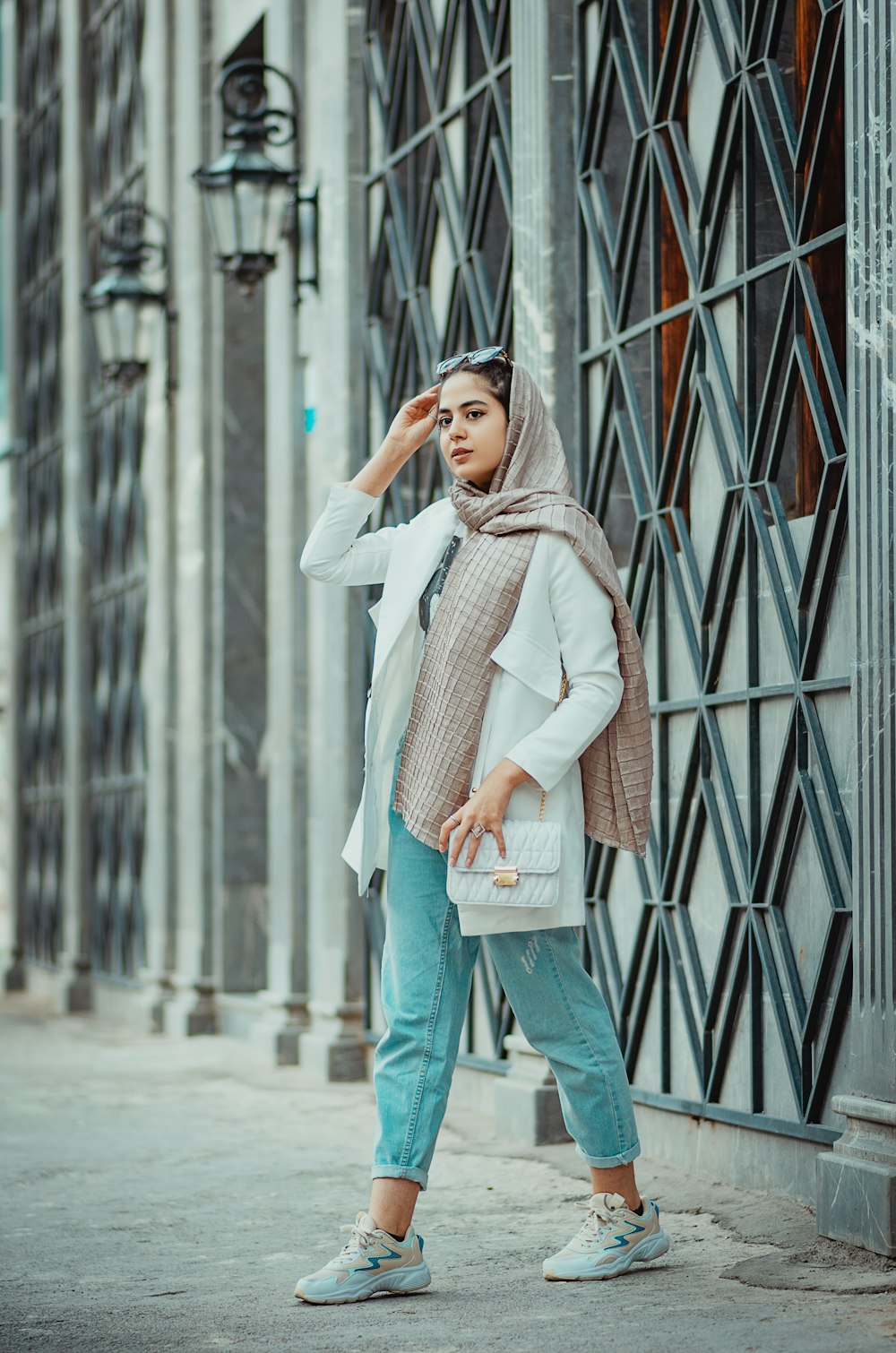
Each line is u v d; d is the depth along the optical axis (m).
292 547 8.16
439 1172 4.98
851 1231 3.70
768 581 4.46
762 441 4.49
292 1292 3.54
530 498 3.38
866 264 3.79
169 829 10.09
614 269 5.36
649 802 3.41
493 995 6.12
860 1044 3.76
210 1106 6.73
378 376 7.32
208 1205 4.61
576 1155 5.18
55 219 14.03
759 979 4.51
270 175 7.69
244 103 9.23
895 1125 3.60
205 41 9.62
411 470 7.00
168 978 10.05
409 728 3.46
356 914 7.54
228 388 9.47
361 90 7.54
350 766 7.43
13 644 15.04
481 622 3.35
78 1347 3.13
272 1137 5.86
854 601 3.81
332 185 7.59
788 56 4.46
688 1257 3.69
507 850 3.27
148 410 10.43
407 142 7.10
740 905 4.59
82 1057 8.69
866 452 3.78
